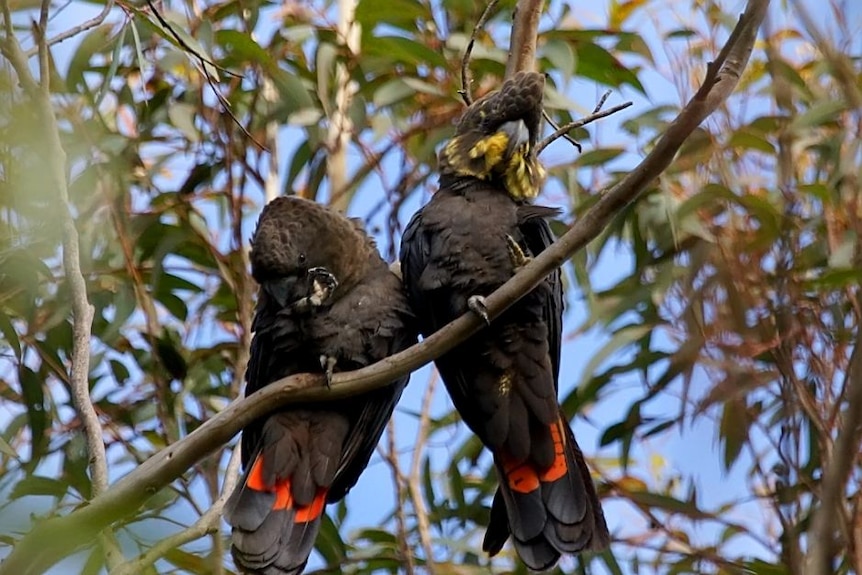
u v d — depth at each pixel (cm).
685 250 1092
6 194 958
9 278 1070
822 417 1012
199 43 1016
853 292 1071
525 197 963
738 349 971
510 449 892
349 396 834
